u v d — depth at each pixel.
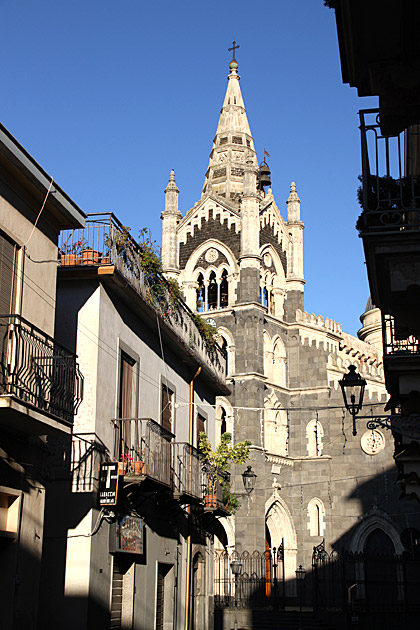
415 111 12.95
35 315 18.33
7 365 16.22
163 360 28.20
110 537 21.41
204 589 31.70
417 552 54.72
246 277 63.84
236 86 74.94
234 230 65.94
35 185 17.98
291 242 69.56
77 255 22.59
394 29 12.20
